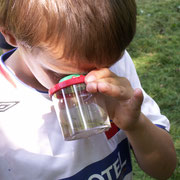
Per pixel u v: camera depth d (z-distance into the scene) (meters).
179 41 4.79
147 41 4.76
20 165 1.10
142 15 5.58
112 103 1.10
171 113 3.42
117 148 1.31
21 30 0.89
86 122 0.93
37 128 1.13
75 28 0.84
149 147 1.24
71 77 0.94
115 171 1.27
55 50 0.88
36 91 1.14
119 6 0.87
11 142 1.09
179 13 5.62
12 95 1.12
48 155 1.13
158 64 4.24
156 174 1.38
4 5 0.92
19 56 1.15
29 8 0.86
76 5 0.84
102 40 0.85
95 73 0.95
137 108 1.05
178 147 2.95
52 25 0.85
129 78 1.41
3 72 1.14
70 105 0.93
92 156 1.21
